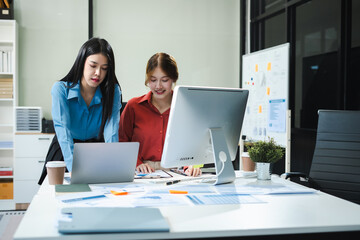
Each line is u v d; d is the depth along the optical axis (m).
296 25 4.56
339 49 3.61
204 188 1.66
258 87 4.43
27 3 4.96
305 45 4.36
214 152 1.76
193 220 1.16
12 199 4.55
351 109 3.56
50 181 1.73
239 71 5.61
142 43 5.32
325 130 2.29
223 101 1.80
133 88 5.31
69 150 1.91
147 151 2.33
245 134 4.69
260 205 1.37
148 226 1.03
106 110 2.09
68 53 5.06
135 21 5.29
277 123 4.06
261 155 1.87
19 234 1.00
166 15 5.39
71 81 2.06
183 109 1.67
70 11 5.05
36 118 4.58
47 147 4.54
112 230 1.01
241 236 1.11
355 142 2.20
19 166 4.49
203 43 5.51
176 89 1.63
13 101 4.69
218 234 1.07
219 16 5.54
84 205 1.32
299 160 4.28
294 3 4.43
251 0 5.52
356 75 3.54
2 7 4.72
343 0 3.56
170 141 1.69
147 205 1.33
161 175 1.98
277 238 1.13
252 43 5.54
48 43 5.02
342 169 2.20
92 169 1.70
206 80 5.53
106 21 5.21
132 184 1.74
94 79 1.96
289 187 1.69
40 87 5.00
